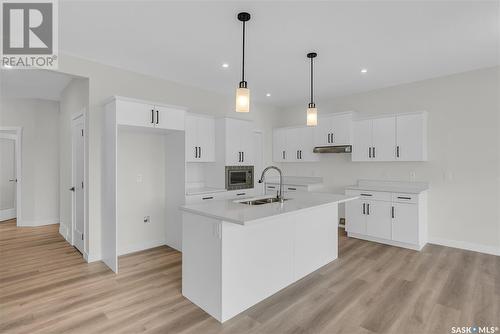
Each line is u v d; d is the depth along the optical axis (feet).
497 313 7.32
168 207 13.53
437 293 8.46
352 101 16.44
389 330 6.63
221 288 7.00
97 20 7.99
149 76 13.00
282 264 8.78
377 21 8.02
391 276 9.77
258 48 9.96
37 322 6.94
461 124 12.66
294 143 18.42
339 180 17.03
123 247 12.30
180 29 8.54
